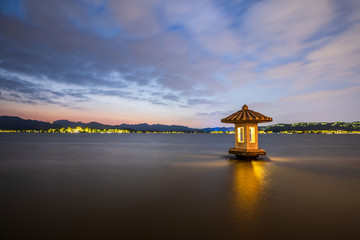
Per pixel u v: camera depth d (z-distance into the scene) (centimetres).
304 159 2158
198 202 753
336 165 1714
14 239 484
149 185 1013
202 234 510
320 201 766
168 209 679
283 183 1053
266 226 555
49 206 708
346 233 518
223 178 1177
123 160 2050
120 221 583
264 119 1794
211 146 4722
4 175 1277
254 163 1788
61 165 1712
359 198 802
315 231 528
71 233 513
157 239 485
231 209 679
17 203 741
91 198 800
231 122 1978
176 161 1956
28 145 4631
